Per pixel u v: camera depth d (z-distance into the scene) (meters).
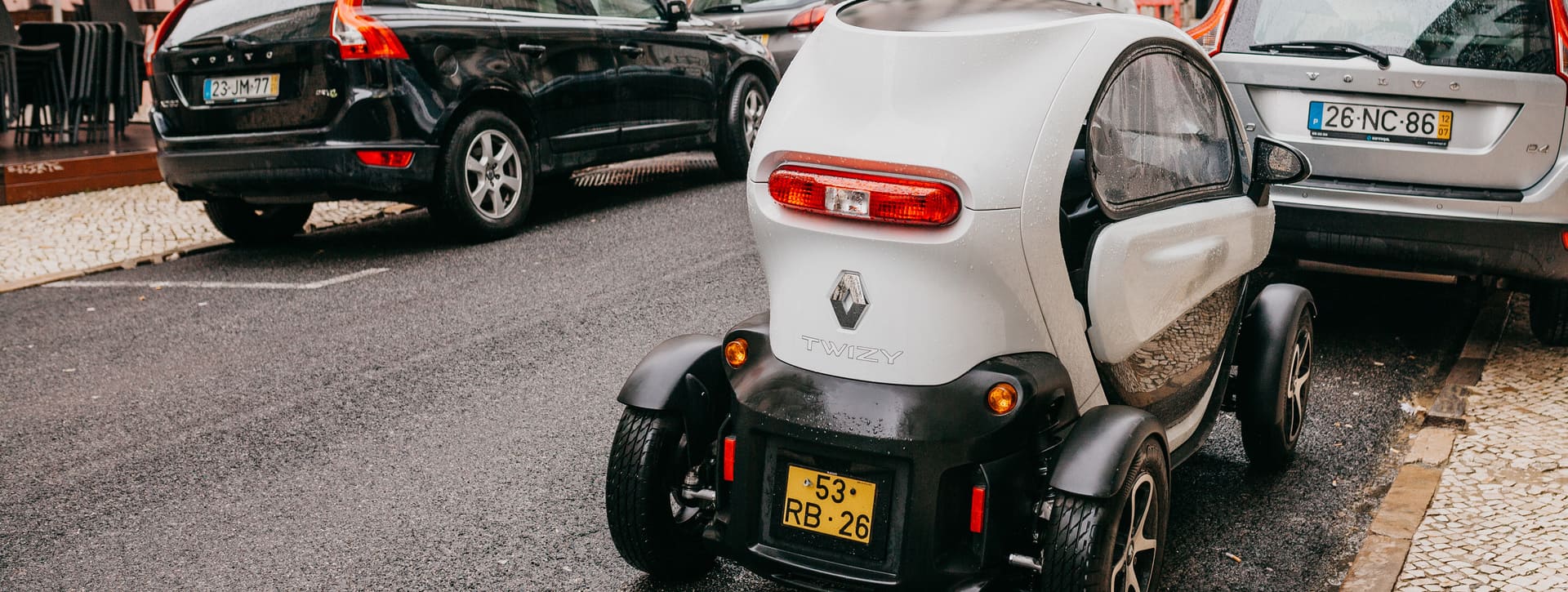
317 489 4.21
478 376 5.27
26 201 9.44
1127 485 2.83
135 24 12.81
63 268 7.54
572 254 7.32
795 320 2.94
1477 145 5.04
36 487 4.29
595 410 4.87
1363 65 5.16
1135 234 3.08
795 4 11.16
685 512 3.45
